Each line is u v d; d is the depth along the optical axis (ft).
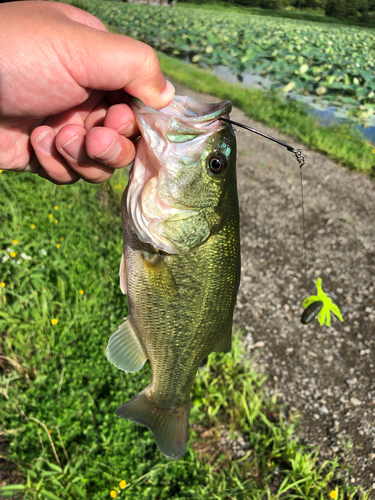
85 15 0.66
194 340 0.70
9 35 0.54
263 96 4.24
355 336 1.68
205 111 0.63
